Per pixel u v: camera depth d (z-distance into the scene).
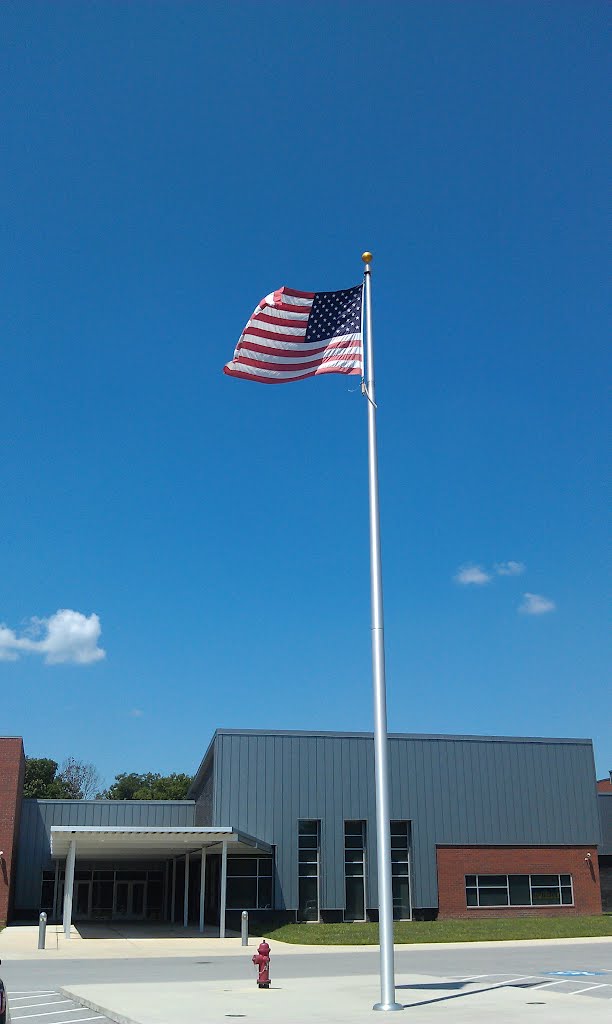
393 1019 12.06
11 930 34.19
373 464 15.31
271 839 38.38
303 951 27.31
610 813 49.78
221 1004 14.20
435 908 39.19
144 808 44.84
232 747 39.09
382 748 13.91
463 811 40.75
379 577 14.72
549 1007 13.38
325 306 16.64
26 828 43.34
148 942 29.88
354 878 38.78
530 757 42.31
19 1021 13.19
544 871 40.97
